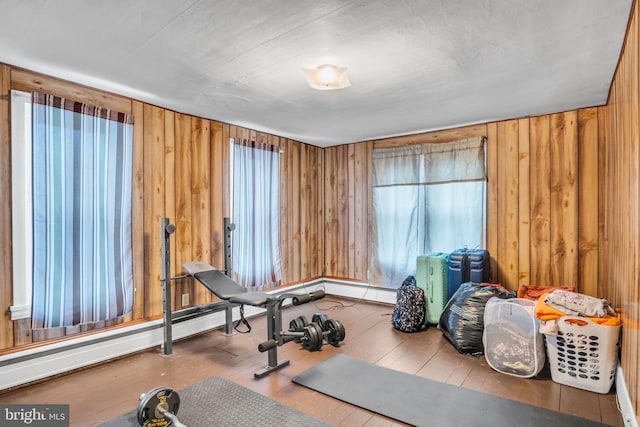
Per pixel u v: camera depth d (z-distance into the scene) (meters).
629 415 1.92
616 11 1.77
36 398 2.37
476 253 3.70
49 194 2.63
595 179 3.39
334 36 2.04
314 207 5.40
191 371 2.79
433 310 3.85
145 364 2.93
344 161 5.30
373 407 2.23
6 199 2.47
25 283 2.56
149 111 3.32
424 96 3.08
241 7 1.75
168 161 3.48
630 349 1.97
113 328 3.01
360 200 5.12
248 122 4.00
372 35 2.03
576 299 2.54
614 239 2.80
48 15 1.83
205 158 3.83
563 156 3.55
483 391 2.45
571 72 2.55
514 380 2.62
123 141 3.08
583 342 2.44
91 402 2.33
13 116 2.49
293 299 2.98
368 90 2.92
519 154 3.80
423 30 1.97
